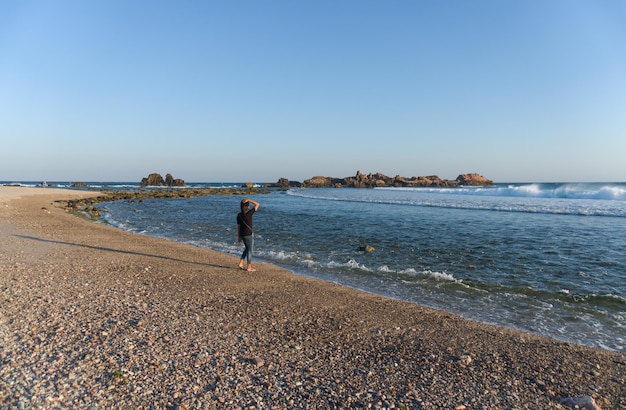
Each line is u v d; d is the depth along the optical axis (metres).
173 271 10.89
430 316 7.79
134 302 7.64
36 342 5.38
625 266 12.54
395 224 23.53
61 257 12.11
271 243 17.36
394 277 11.42
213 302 8.04
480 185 139.38
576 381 5.11
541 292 9.87
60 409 3.78
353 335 6.54
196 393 4.27
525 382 5.00
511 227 21.59
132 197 57.88
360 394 4.46
